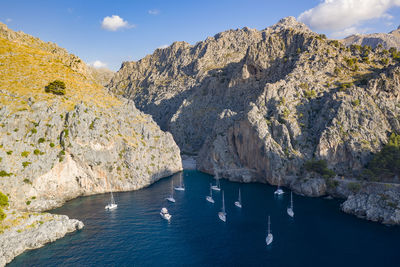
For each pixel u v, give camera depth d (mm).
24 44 179375
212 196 123625
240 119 165500
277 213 101312
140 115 170125
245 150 160000
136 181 135625
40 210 103062
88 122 124875
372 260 68812
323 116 143000
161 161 162750
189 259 70812
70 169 118125
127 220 95250
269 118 155125
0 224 75812
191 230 87688
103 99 151625
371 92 139500
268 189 134375
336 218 95250
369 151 121812
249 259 70625
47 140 113125
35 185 105188
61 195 114750
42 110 116250
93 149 123875
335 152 129500
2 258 67688
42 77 141250
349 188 112500
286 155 139875
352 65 171250
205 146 194875
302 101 155375
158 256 72125
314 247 75812
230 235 84000
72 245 77125
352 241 78438
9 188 97750
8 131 105438
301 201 114500
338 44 197000
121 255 72375
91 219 95875
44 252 73125
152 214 101188
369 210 94375
